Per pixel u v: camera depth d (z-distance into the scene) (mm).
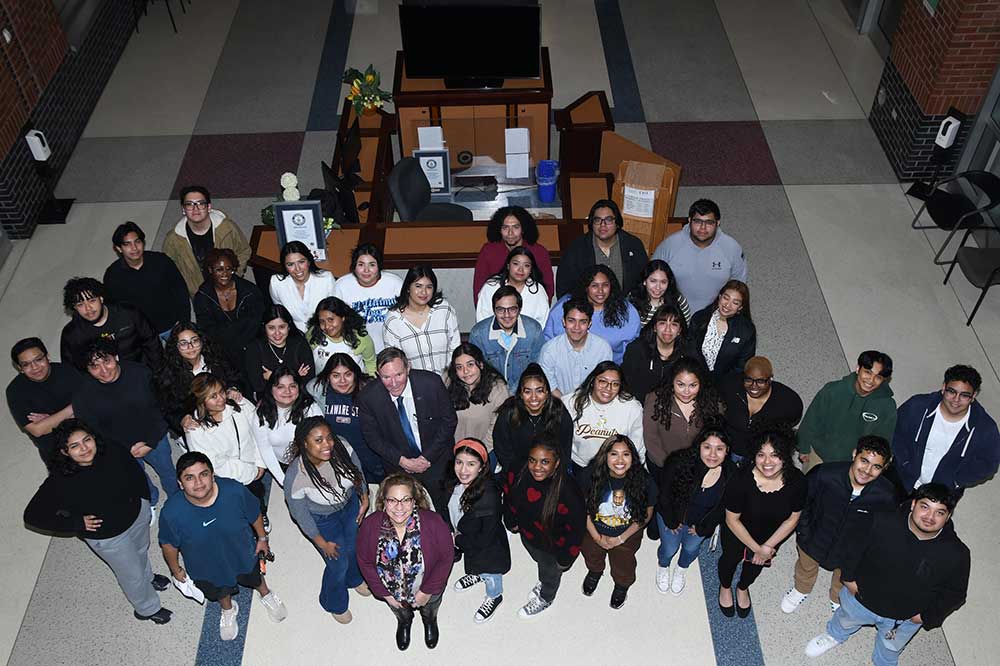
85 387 5668
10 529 6516
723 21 12008
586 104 9172
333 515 5434
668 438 5562
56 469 5066
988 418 5402
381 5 12422
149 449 5898
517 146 8875
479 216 8898
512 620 5855
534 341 6016
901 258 8578
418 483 5000
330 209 7492
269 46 11773
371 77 9062
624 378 5395
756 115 10469
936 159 8750
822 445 5699
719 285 6547
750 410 5656
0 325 8109
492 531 5328
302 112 10703
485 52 9039
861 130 10211
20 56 9000
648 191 7219
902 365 7531
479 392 5582
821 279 8359
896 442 5656
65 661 5758
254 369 6039
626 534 5301
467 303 7344
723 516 5414
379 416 5570
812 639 5727
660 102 10703
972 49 8391
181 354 5711
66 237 9070
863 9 11500
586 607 5914
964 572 4660
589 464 5477
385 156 8750
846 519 5125
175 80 11258
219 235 6945
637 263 6500
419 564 5059
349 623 5859
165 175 9852
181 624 5910
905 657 5668
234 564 5352
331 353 6078
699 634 5781
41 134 8641
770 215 9109
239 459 5637
